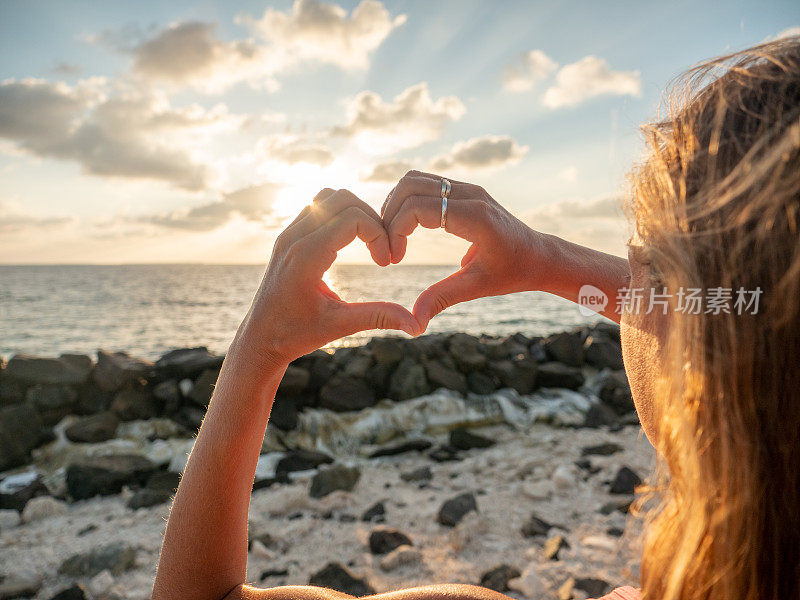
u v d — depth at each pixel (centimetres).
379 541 276
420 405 507
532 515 305
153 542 291
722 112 38
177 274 9756
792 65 38
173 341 1644
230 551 60
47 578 255
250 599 57
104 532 304
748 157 35
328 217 57
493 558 266
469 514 303
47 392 461
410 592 53
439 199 61
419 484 368
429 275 7512
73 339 1694
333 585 240
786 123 35
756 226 34
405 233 58
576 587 233
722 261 35
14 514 323
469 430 496
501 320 2100
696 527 37
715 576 36
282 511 319
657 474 44
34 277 7919
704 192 37
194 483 58
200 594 58
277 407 473
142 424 462
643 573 43
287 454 421
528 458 411
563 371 599
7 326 2034
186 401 484
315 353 543
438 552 273
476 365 577
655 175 43
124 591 242
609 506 318
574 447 441
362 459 433
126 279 7250
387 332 1001
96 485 359
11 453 409
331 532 297
